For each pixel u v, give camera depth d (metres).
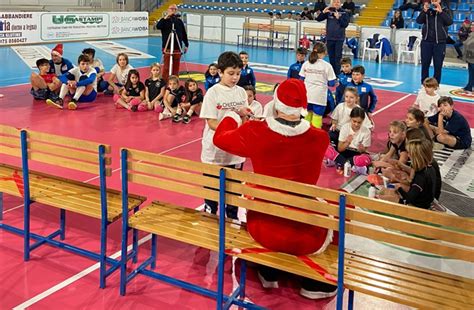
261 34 23.78
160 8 30.22
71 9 28.62
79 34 21.20
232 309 3.81
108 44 21.56
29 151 4.16
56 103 10.19
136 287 4.02
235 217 5.05
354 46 20.70
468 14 23.56
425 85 8.69
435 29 12.57
